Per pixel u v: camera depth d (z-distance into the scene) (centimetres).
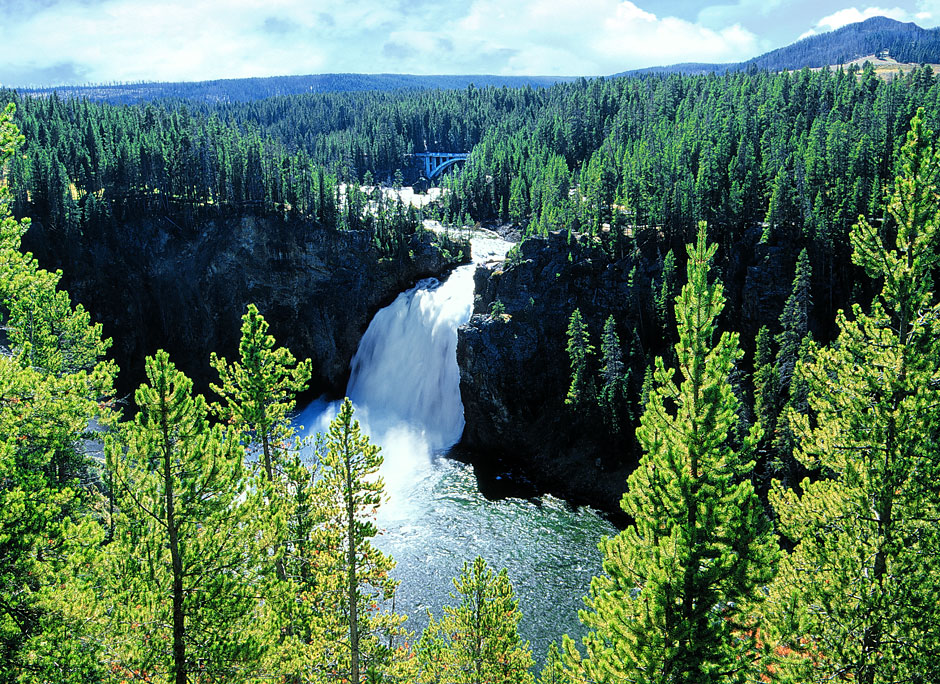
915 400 1864
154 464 1914
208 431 1959
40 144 13875
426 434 9156
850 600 1869
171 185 11731
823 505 2027
